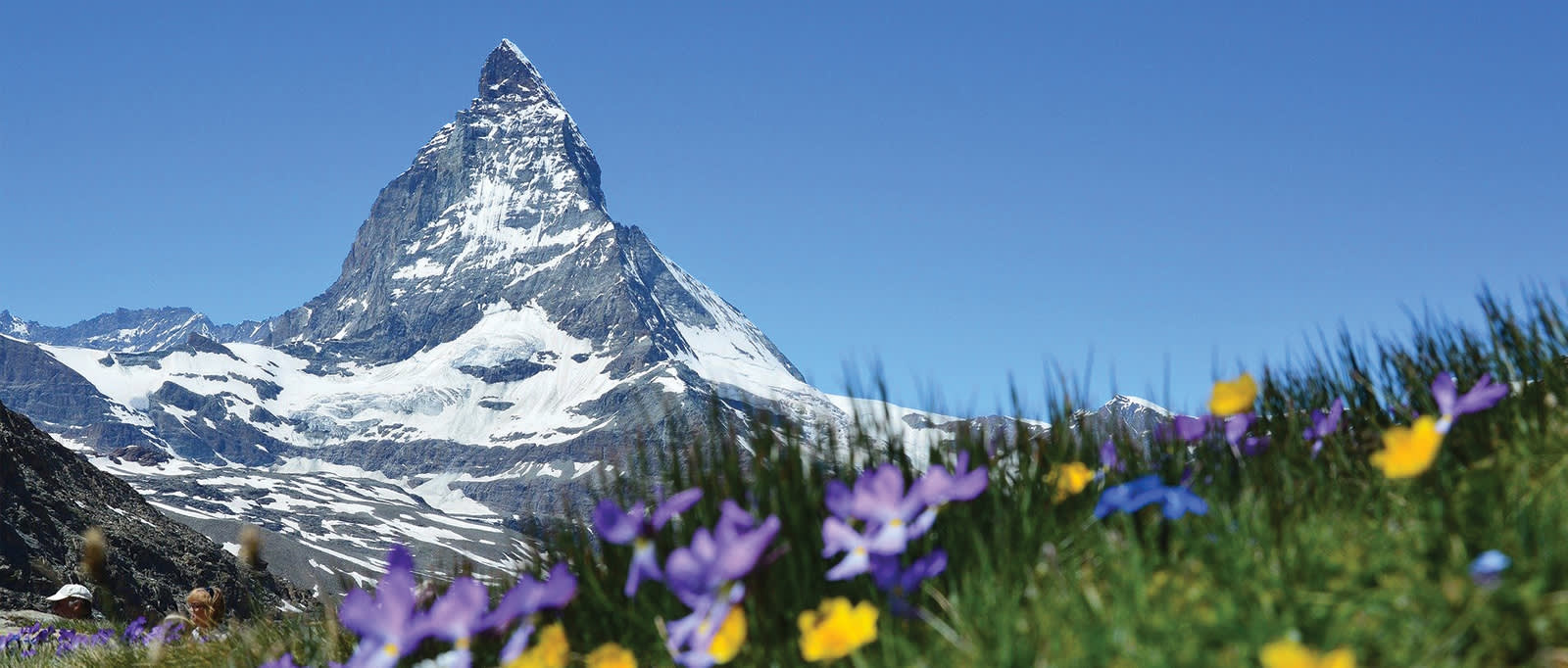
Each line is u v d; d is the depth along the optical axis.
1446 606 2.24
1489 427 3.64
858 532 3.27
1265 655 1.94
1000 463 3.65
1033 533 3.13
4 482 34.00
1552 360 4.22
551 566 3.83
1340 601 2.46
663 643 3.09
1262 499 3.10
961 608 2.69
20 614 19.03
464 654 2.90
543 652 2.87
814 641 2.27
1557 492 2.81
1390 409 4.35
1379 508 3.07
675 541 3.62
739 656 2.82
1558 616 2.15
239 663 5.35
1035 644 2.45
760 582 2.90
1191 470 3.77
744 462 3.65
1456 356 4.50
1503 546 2.55
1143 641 2.35
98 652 7.78
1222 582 2.62
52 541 32.38
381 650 2.89
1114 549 2.79
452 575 3.86
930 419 3.65
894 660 2.51
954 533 3.20
